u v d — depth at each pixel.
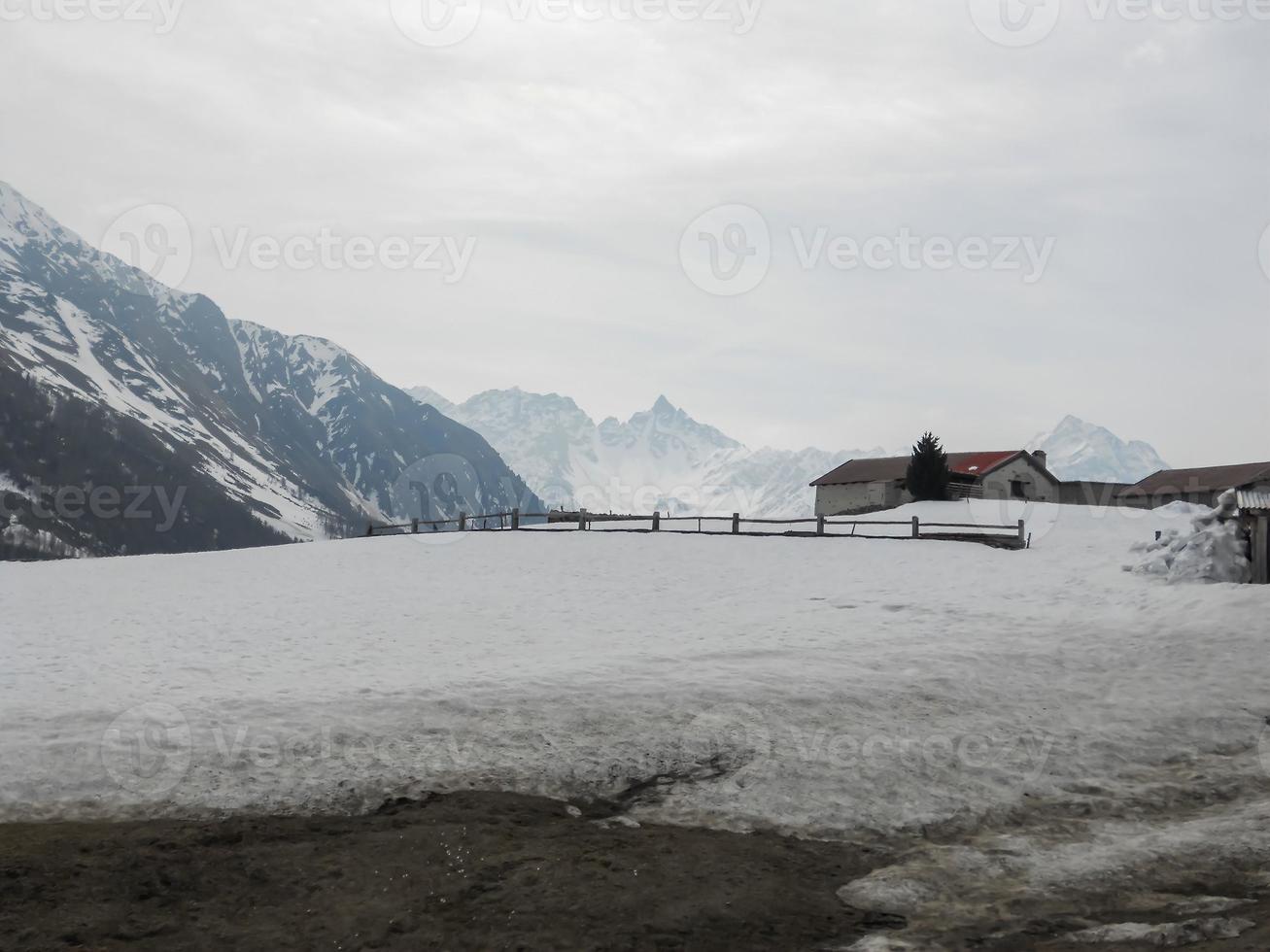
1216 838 10.29
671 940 8.14
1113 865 9.70
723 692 15.75
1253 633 19.91
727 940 8.17
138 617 24.98
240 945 7.96
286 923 8.34
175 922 8.31
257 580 32.03
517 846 9.99
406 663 19.17
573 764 12.60
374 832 10.29
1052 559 32.97
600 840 10.27
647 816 11.22
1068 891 9.16
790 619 24.22
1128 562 30.14
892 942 8.07
